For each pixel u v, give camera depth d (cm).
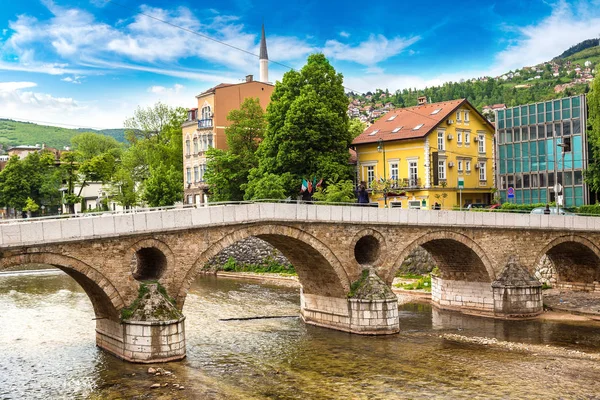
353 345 3675
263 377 3022
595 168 6662
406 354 3469
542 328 4166
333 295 4116
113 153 12619
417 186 6681
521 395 2764
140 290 3212
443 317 4591
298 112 6338
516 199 7538
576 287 5431
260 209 3609
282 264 6825
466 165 7288
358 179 7331
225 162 7288
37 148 14338
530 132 7406
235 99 8369
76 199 8862
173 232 3303
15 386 2858
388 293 3966
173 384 2862
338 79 6856
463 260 4691
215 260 7369
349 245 3984
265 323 4338
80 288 5900
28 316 4497
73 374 3012
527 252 4728
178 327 3231
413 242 4234
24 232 2800
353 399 2711
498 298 4547
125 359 3200
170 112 9812
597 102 6281
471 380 2984
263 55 9581
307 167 6488
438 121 6800
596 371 3138
